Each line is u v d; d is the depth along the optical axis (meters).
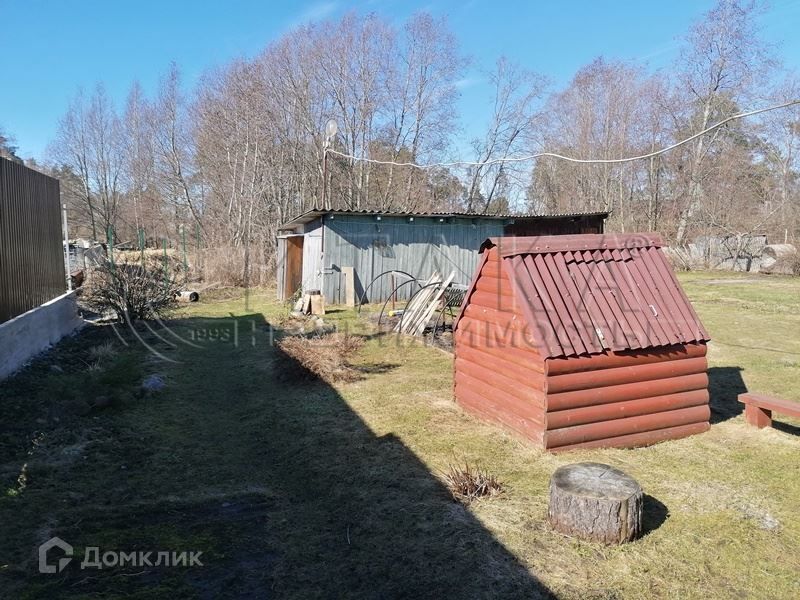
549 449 4.58
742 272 24.03
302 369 7.07
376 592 2.84
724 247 25.59
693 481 4.13
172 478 4.30
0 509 3.63
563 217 16.42
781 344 9.37
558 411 4.57
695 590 2.84
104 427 5.31
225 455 4.82
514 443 4.83
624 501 3.21
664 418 4.95
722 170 27.53
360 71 26.05
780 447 4.82
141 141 35.28
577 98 30.02
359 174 26.64
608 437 4.75
